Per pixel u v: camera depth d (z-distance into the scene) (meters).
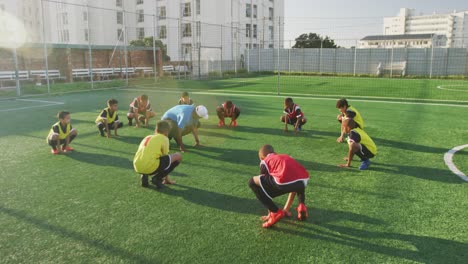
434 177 4.94
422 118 9.46
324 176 5.02
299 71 31.17
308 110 10.84
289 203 3.78
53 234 3.45
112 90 17.30
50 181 4.88
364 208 3.97
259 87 18.62
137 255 3.07
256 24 44.56
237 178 4.94
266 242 3.28
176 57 42.09
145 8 44.34
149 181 4.85
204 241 3.29
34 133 7.96
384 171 5.21
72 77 21.14
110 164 5.64
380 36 52.50
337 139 7.18
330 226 3.58
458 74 26.03
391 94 15.45
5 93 15.38
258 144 6.82
